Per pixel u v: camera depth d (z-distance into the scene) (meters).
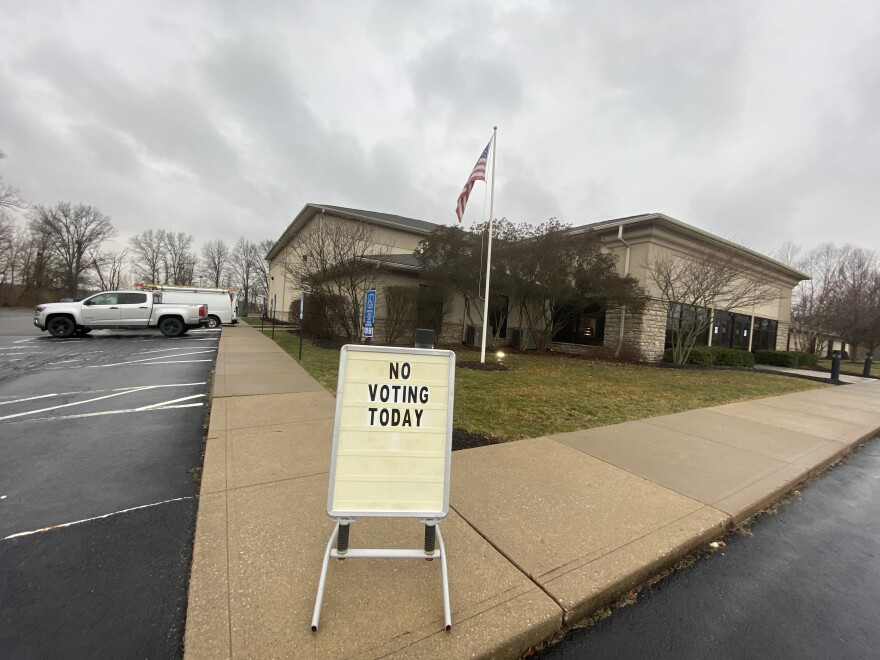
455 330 17.80
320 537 2.54
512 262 14.45
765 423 6.12
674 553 2.62
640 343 14.91
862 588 2.48
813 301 26.20
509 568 2.34
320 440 4.29
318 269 15.86
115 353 11.04
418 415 2.17
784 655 1.94
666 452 4.49
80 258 56.28
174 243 70.75
